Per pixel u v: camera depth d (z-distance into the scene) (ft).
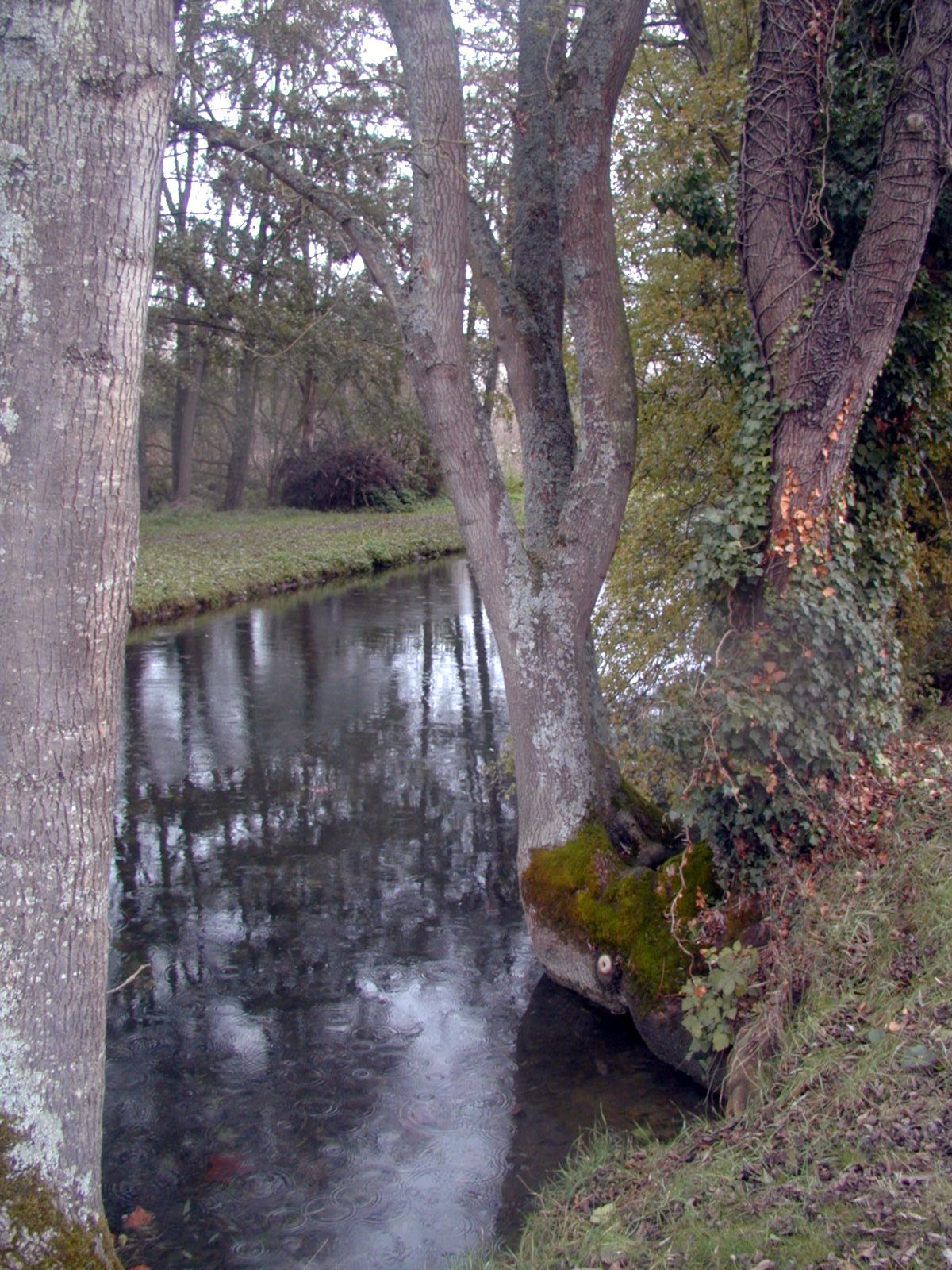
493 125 27.25
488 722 42.42
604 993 19.75
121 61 9.62
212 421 130.62
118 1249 14.19
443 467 20.94
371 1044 19.44
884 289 17.98
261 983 21.84
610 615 31.73
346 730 41.14
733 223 23.85
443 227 19.58
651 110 30.19
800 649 17.80
